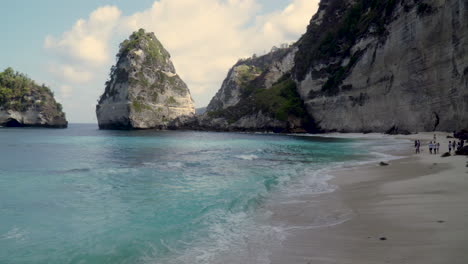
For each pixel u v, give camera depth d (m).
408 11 52.19
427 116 49.12
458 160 19.80
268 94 110.62
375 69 63.97
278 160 28.30
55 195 14.23
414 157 25.14
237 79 179.38
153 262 7.01
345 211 10.37
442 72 45.06
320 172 20.42
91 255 7.57
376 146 40.47
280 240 7.91
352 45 76.62
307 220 9.74
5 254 7.68
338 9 98.25
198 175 19.97
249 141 58.31
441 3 44.41
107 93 135.50
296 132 90.19
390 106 59.62
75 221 10.34
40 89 137.12
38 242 8.48
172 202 12.80
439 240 6.46
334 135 73.12
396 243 6.70
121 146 46.03
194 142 56.00
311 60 93.00
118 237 8.75
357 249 6.67
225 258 7.00
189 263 6.85
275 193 14.16
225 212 11.13
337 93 78.75
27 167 23.41
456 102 42.16
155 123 128.12
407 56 53.19
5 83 128.25
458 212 8.51
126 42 143.00
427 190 11.95
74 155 32.72
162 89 137.25
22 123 127.44
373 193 12.73
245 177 19.16
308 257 6.55
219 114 119.38
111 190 15.33
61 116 143.62
